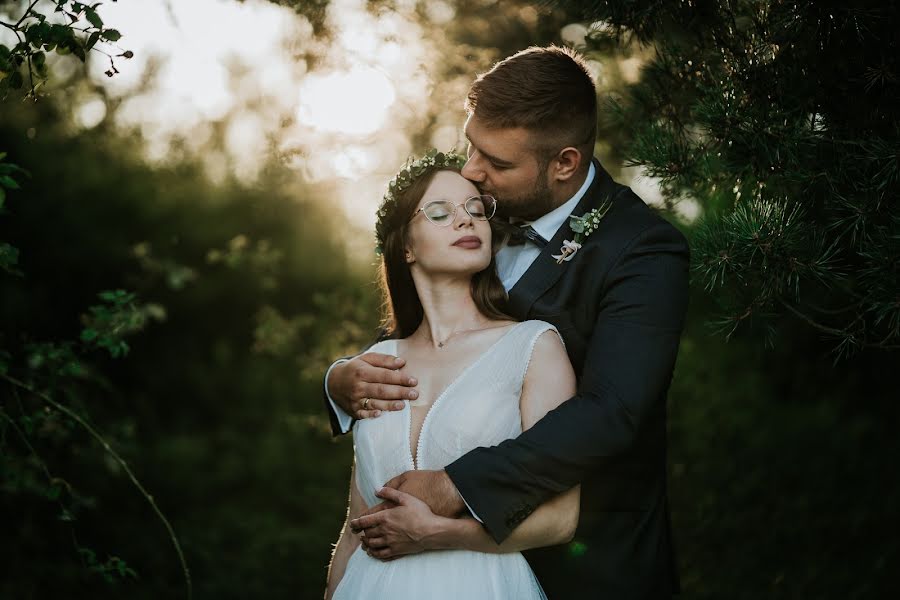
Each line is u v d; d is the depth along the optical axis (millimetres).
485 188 2865
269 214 9547
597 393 2529
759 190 3199
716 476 6590
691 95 3402
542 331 2641
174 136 10242
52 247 8570
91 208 8938
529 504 2424
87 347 3955
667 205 3488
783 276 2883
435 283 2754
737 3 3145
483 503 2404
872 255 2752
